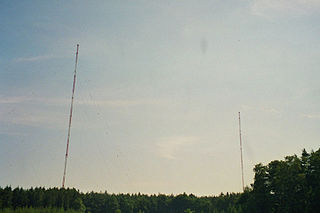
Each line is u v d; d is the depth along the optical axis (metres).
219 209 172.38
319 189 66.81
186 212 175.25
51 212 126.19
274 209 75.62
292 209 70.00
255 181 80.94
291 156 75.75
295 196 70.81
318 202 66.31
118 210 189.38
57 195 146.75
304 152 84.25
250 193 84.38
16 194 135.62
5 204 126.94
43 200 138.62
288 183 72.19
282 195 74.12
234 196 177.25
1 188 134.88
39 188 153.25
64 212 132.75
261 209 78.56
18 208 122.06
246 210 80.69
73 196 159.00
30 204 135.62
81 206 156.88
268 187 78.94
